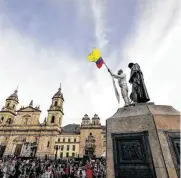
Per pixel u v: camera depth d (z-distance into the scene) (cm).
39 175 1594
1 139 5922
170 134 414
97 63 738
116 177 412
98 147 5575
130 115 489
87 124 6162
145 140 424
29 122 6219
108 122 512
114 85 640
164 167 373
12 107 6938
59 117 6300
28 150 5322
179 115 456
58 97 6662
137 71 617
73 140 6162
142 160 402
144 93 570
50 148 5466
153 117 444
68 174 1581
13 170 1477
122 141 454
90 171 1383
